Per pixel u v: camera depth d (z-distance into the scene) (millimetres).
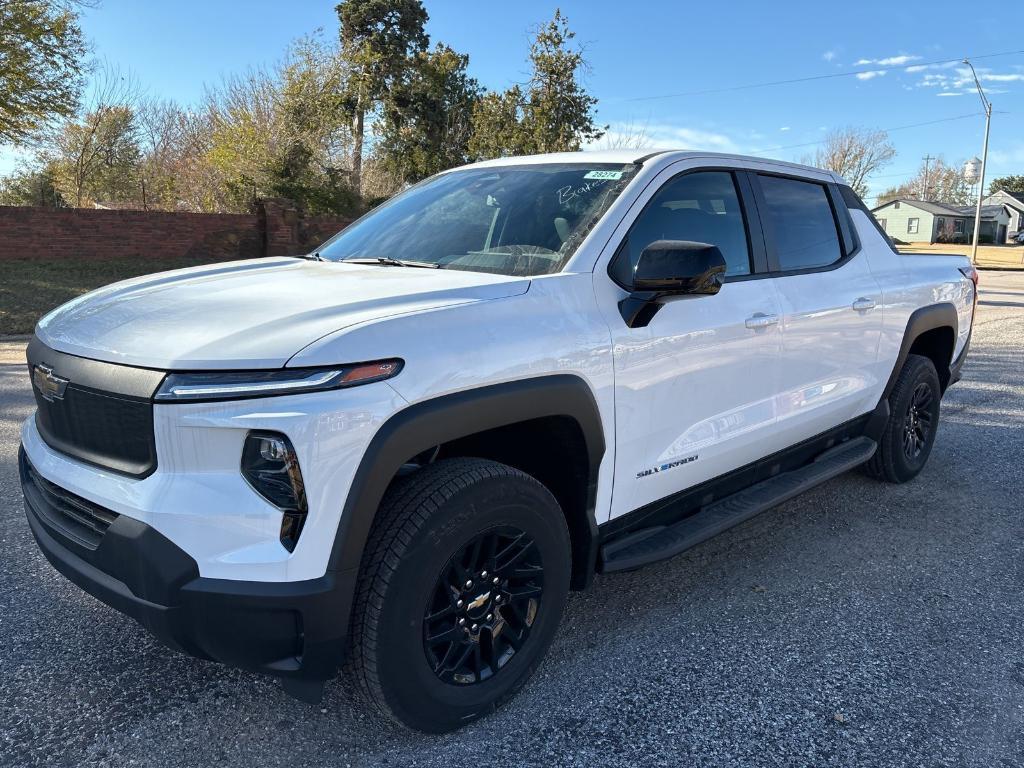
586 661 2871
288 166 21953
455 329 2262
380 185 28469
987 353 9945
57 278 15461
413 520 2180
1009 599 3426
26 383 7859
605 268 2744
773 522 4324
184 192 26344
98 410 2176
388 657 2182
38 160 31844
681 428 3006
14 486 4535
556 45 22312
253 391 1954
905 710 2602
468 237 3082
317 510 1995
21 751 2305
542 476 2764
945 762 2350
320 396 1982
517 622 2564
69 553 2301
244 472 2008
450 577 2336
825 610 3295
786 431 3631
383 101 32688
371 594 2154
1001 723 2543
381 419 2059
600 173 3137
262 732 2424
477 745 2385
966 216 79625
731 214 3412
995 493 4805
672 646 2984
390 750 2354
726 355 3135
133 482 2096
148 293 2600
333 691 2652
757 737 2447
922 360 4762
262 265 3168
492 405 2271
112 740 2369
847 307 3893
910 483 4977
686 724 2504
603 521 2811
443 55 33281
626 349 2691
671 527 3193
